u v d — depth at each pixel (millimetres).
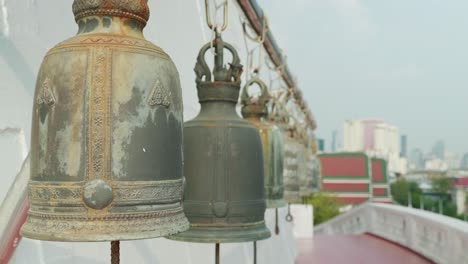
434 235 8617
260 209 2283
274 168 3104
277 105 4512
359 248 10258
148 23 3650
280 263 7477
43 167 1379
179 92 1549
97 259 2820
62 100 1361
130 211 1360
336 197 43781
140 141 1379
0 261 1915
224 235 2146
